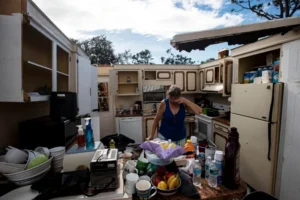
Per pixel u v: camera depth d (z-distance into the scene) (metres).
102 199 0.75
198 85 4.05
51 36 1.44
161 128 1.64
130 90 3.98
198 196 0.78
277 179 1.60
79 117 1.75
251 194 0.75
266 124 1.63
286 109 1.51
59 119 1.35
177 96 1.52
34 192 0.79
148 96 3.88
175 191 0.80
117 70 3.68
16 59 1.04
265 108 1.64
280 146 1.57
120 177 0.90
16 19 1.03
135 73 3.93
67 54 1.95
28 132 1.26
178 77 3.96
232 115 2.16
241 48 2.19
